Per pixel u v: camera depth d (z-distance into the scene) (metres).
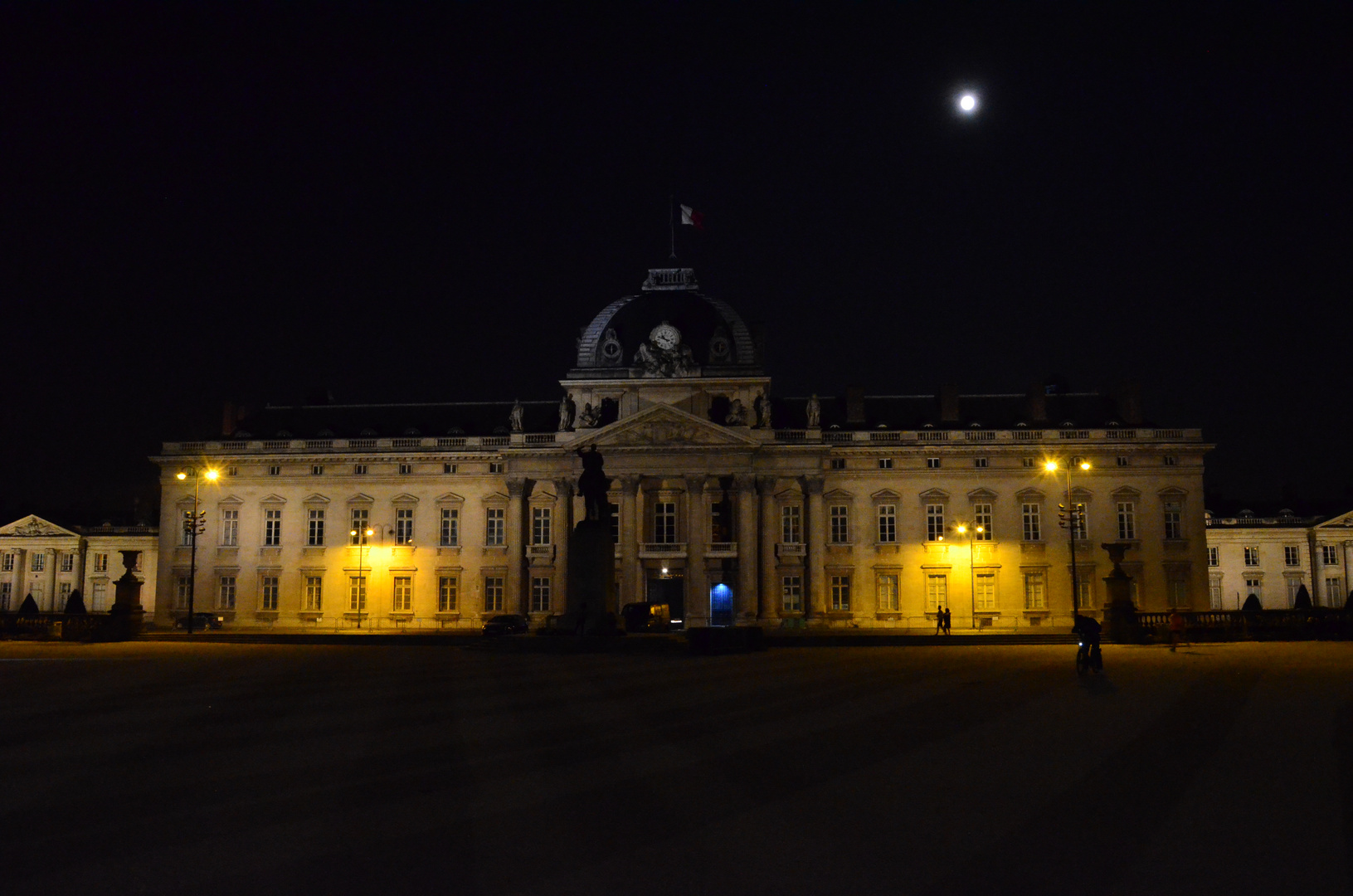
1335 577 119.38
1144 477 98.50
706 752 21.98
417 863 13.98
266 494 103.75
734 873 13.53
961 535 98.56
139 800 17.62
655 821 16.08
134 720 27.16
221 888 13.01
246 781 19.12
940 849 14.56
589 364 101.44
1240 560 121.06
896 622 98.00
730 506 98.25
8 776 19.64
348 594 101.75
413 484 102.44
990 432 99.62
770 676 39.94
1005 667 44.81
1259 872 13.50
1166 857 14.13
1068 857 14.16
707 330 101.44
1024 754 21.66
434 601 100.88
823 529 98.69
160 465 104.94
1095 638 40.72
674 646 55.91
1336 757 21.27
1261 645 59.38
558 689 34.69
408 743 23.11
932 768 20.11
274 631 100.44
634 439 96.88
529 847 14.70
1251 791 18.05
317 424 109.38
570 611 59.66
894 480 99.75
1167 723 26.22
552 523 101.19
